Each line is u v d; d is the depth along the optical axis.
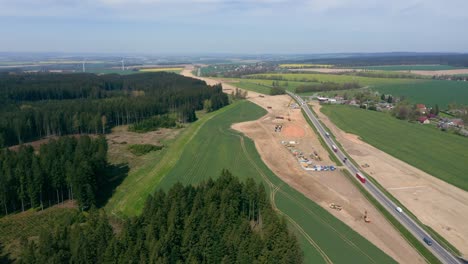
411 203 106.94
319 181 121.19
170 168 129.25
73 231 71.94
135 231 72.56
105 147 124.94
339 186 117.88
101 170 109.81
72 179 98.50
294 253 68.88
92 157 108.56
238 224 76.81
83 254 66.19
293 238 71.94
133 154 144.62
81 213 96.25
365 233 89.19
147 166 130.88
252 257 67.06
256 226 85.00
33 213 96.12
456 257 80.19
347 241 84.69
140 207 100.38
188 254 69.50
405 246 84.44
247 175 123.50
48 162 102.69
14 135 159.12
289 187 114.88
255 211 88.06
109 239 71.12
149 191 109.69
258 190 87.50
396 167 137.25
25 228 88.56
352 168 134.50
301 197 107.75
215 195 84.75
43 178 98.56
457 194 114.06
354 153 153.88
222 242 68.81
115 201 104.25
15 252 78.06
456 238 88.62
